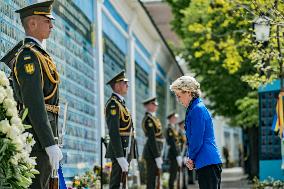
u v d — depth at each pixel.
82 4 17.72
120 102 14.66
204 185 10.42
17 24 12.27
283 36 17.23
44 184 8.56
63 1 15.52
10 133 7.09
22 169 7.33
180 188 24.09
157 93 34.16
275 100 22.55
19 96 8.62
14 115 7.27
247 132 36.78
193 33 32.91
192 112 10.45
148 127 19.08
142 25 27.09
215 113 34.31
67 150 15.28
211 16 28.39
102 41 19.88
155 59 32.53
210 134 10.50
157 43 31.34
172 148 22.95
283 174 22.06
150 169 19.00
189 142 10.52
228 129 83.31
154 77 31.98
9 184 7.22
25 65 8.46
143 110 29.06
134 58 26.39
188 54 33.59
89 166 17.83
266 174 22.25
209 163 10.37
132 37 25.31
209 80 33.25
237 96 33.16
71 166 15.62
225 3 19.16
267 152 22.33
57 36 14.89
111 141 14.41
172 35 49.62
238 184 33.31
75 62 16.67
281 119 18.42
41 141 8.33
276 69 18.11
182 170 26.30
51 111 8.77
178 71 41.94
